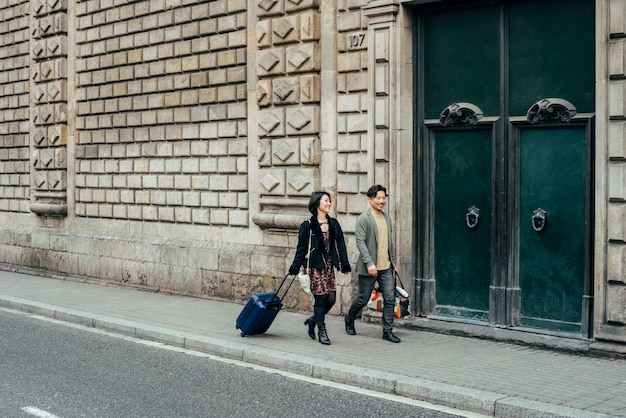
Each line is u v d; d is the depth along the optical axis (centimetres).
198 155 1512
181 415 748
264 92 1356
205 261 1484
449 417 745
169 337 1120
